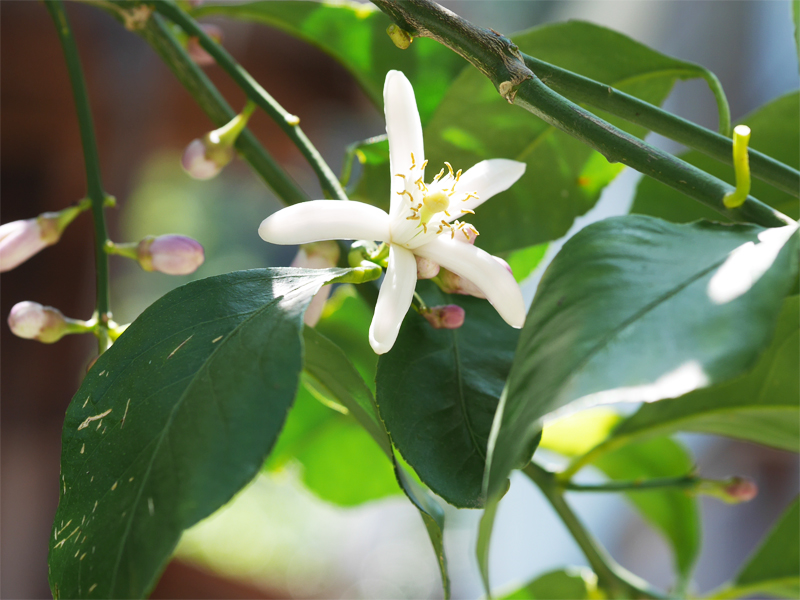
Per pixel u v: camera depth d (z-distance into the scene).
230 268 2.88
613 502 0.82
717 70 0.77
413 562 1.87
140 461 0.22
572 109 0.24
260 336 0.23
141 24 0.31
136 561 0.21
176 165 2.26
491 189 0.26
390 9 0.24
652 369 0.21
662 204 0.32
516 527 0.97
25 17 0.86
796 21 0.28
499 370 0.26
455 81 0.29
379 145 0.31
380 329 0.24
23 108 0.94
